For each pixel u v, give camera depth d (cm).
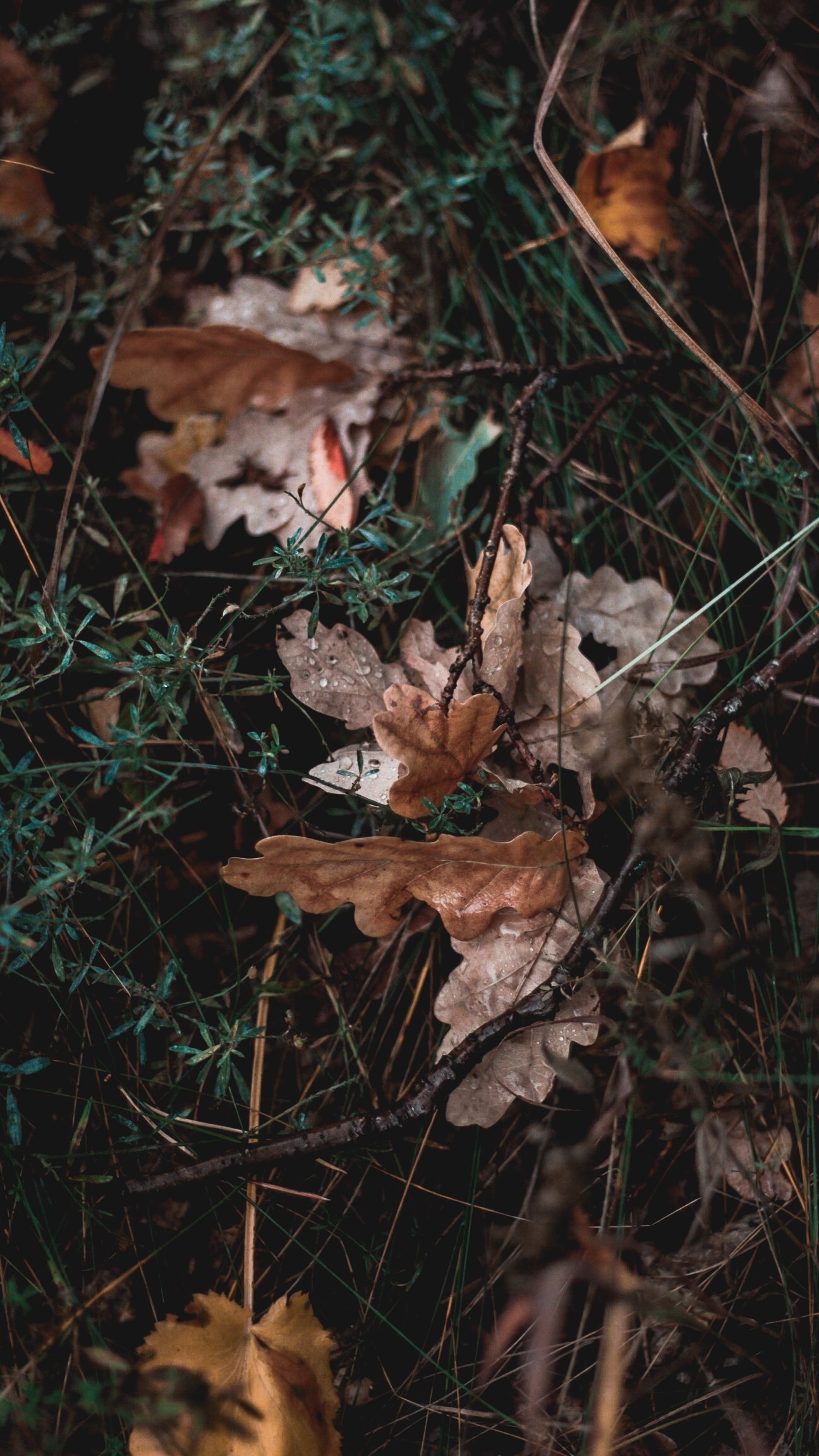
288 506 64
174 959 57
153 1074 60
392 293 67
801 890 62
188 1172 55
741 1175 59
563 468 66
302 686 58
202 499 65
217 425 67
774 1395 57
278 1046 61
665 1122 59
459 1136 60
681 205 70
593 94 71
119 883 62
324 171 69
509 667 58
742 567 66
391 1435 57
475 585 60
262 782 60
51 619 56
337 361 65
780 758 64
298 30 67
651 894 57
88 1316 57
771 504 64
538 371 64
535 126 61
